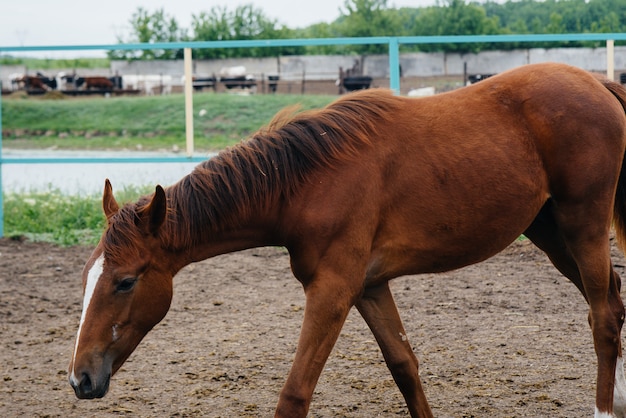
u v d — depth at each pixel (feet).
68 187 38.06
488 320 18.92
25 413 14.20
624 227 13.41
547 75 12.24
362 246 11.21
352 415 13.76
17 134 74.90
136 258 10.75
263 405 14.32
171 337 18.58
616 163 12.20
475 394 14.40
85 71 96.37
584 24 96.32
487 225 11.89
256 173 11.41
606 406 12.05
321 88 75.61
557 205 12.28
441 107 12.04
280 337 18.31
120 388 15.37
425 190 11.55
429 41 27.02
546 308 19.71
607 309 12.22
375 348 17.34
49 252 27.81
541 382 14.87
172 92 85.05
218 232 11.50
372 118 11.69
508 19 110.52
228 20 111.24
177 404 14.47
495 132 11.89
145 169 44.16
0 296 22.50
